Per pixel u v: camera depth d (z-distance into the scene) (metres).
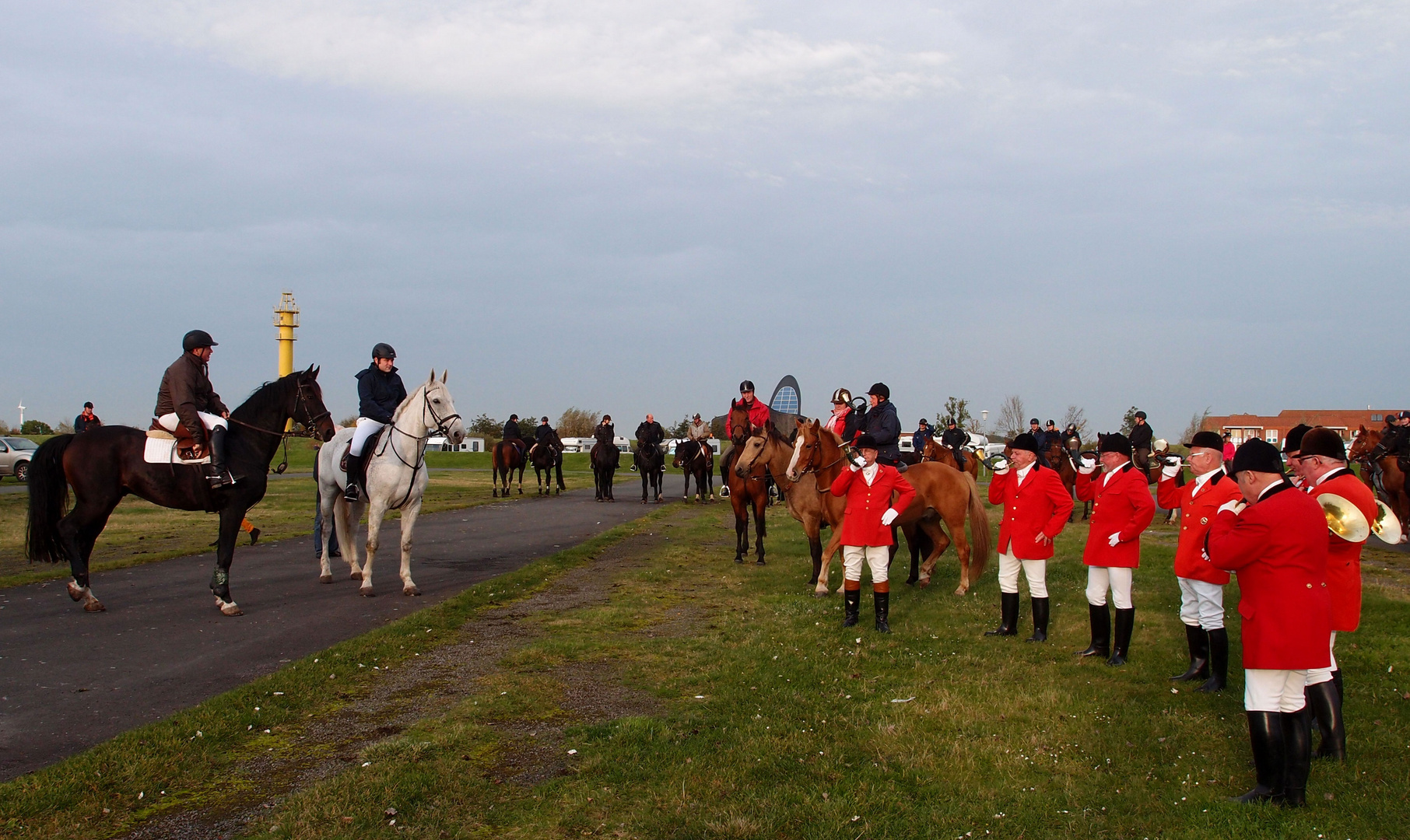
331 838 4.02
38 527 9.03
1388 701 6.19
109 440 9.14
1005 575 8.14
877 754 5.19
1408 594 10.16
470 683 6.62
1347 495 5.15
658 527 18.00
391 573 11.73
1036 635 7.93
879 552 8.25
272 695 6.06
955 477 10.45
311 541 14.94
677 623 8.74
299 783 4.73
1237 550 4.44
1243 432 65.62
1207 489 6.49
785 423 15.93
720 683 6.55
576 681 6.66
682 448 25.27
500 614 9.18
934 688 6.45
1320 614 4.35
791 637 7.96
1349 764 4.99
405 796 4.46
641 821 4.25
